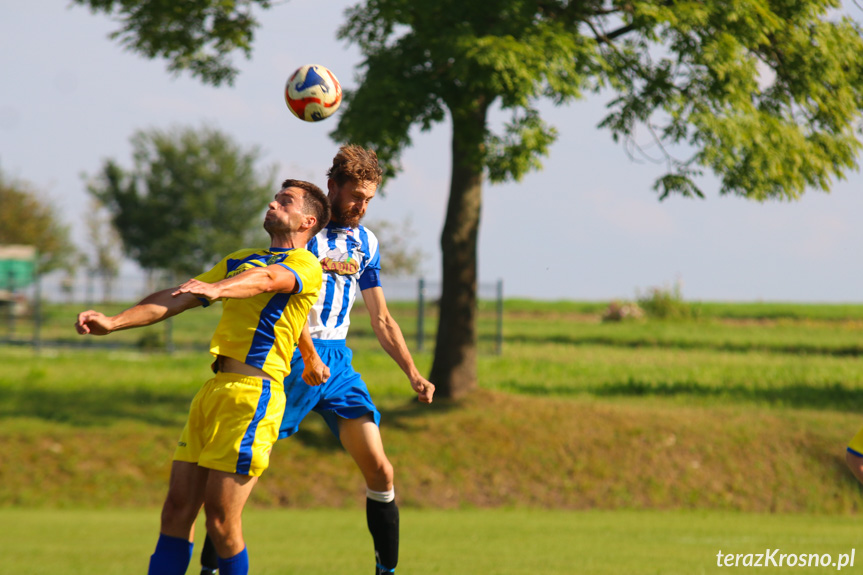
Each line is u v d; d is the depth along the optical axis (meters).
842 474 51.28
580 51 48.53
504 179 51.12
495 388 72.62
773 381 80.88
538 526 37.62
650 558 26.45
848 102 53.69
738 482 50.34
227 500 14.48
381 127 49.78
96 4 57.41
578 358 99.31
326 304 17.70
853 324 155.88
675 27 48.84
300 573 22.48
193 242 193.38
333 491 48.28
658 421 57.56
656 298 161.38
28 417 55.66
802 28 53.16
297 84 18.55
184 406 61.22
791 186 51.59
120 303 113.50
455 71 46.06
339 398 17.59
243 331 14.86
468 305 60.75
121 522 38.03
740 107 50.03
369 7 51.97
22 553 26.84
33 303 113.12
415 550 28.66
